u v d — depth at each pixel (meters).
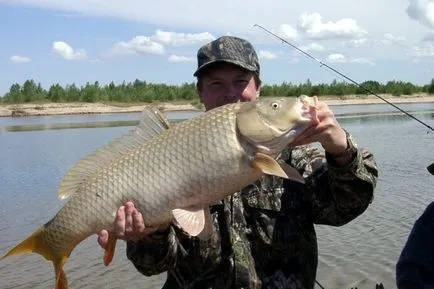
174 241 1.15
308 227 1.20
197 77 1.32
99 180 1.09
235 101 1.28
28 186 5.52
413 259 0.97
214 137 1.03
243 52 1.27
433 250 0.97
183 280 1.20
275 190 1.18
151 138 1.09
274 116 1.02
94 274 2.90
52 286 2.75
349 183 1.09
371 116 15.31
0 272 2.94
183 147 1.04
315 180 1.18
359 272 2.74
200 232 1.01
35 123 17.25
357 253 3.01
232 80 1.27
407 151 7.21
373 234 3.35
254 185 1.18
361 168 1.08
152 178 1.05
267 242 1.16
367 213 3.86
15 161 7.55
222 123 1.03
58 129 13.84
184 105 27.45
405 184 4.87
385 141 8.52
